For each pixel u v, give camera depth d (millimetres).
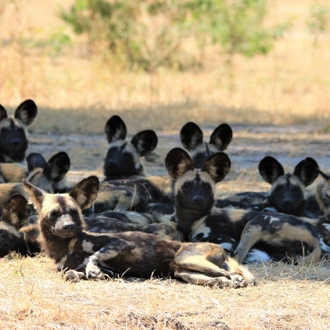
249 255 25516
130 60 80250
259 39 83438
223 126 34969
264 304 20438
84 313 19203
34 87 64500
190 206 26172
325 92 72188
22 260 24578
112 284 21906
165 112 58125
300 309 20172
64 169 31359
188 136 34875
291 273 24016
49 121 53719
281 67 89188
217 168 26844
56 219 22688
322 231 26828
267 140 50594
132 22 79938
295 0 138625
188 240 26891
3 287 21234
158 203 30969
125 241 22906
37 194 23312
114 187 31531
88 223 25297
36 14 107562
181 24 80188
